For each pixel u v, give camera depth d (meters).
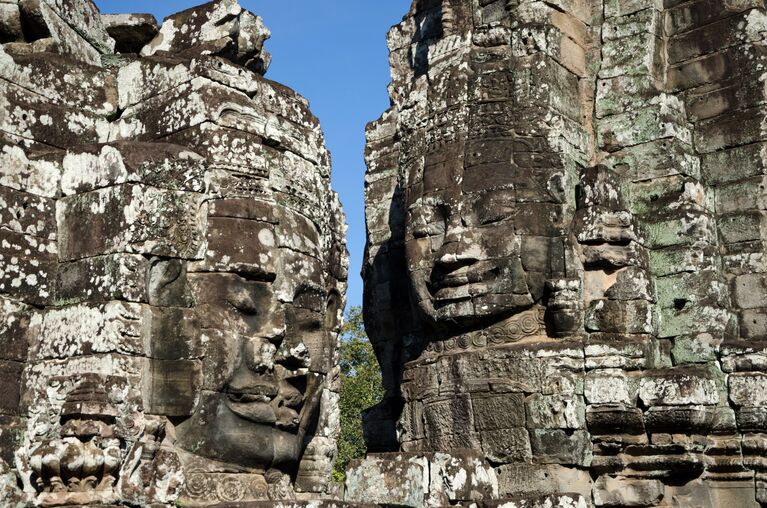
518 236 13.91
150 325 8.28
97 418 7.83
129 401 7.98
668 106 14.80
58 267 8.55
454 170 14.42
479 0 15.60
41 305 8.45
